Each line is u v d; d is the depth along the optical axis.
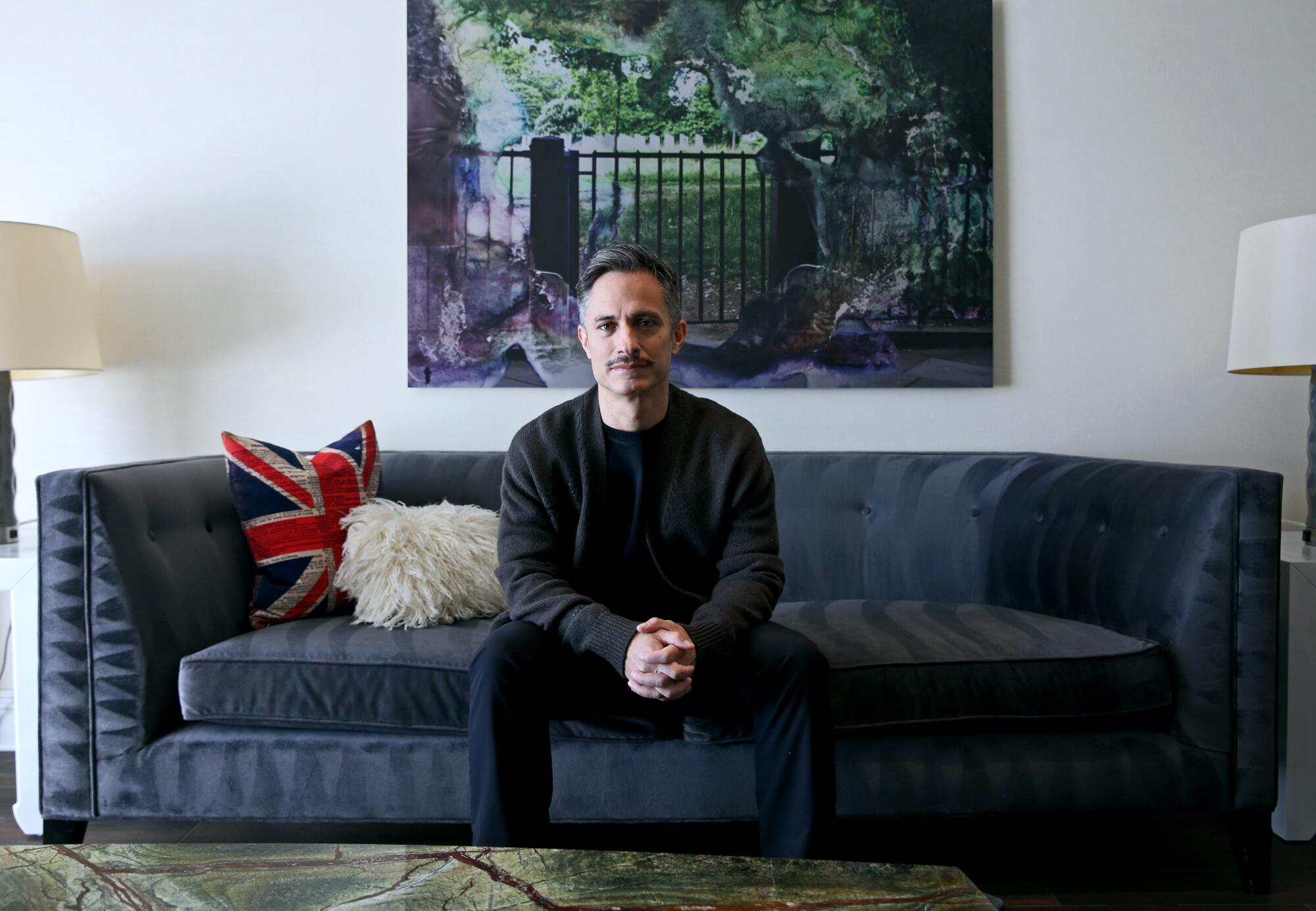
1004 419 2.50
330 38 2.46
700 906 0.78
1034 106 2.49
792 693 1.29
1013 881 1.64
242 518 1.88
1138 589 1.74
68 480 1.59
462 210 2.44
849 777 1.60
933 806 1.60
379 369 2.47
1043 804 1.61
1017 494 2.13
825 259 2.46
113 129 2.44
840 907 0.78
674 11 2.44
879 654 1.61
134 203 2.44
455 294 2.44
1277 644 1.61
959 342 2.47
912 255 2.47
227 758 1.59
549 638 1.41
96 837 1.81
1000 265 2.50
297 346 2.46
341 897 0.80
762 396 2.49
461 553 1.87
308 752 1.59
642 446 1.54
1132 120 2.49
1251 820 1.61
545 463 1.54
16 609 1.79
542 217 2.44
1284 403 2.50
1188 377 2.50
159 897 0.79
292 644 1.64
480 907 0.78
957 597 2.19
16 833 1.80
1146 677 1.62
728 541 1.55
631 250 1.50
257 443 1.96
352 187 2.46
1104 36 2.49
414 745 1.59
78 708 1.60
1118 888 1.61
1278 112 2.50
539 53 2.44
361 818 1.59
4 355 2.00
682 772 1.58
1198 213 2.50
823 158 2.46
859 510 2.27
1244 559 1.60
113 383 2.45
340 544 1.92
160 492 1.74
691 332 2.46
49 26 2.43
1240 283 2.14
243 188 2.45
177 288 2.45
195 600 1.74
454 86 2.43
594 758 1.58
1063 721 1.63
